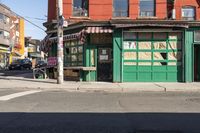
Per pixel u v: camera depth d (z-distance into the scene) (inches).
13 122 378.0
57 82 872.3
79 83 885.2
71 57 1000.2
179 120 392.2
